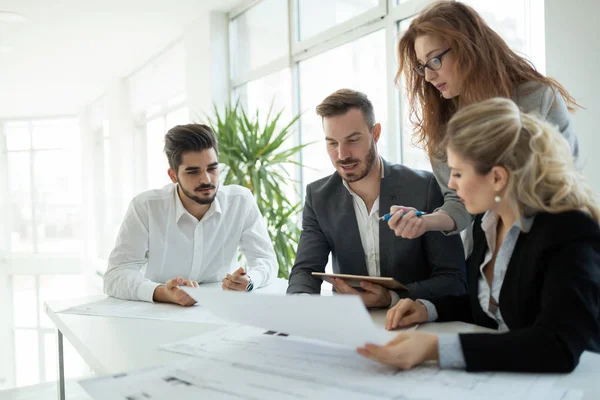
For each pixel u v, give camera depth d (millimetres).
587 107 1882
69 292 11109
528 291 900
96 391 785
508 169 880
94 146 9953
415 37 1452
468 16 1376
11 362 11016
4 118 10867
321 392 747
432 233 1489
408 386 756
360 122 1510
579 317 792
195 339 1100
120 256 1913
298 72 4234
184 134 1834
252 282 1719
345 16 3641
